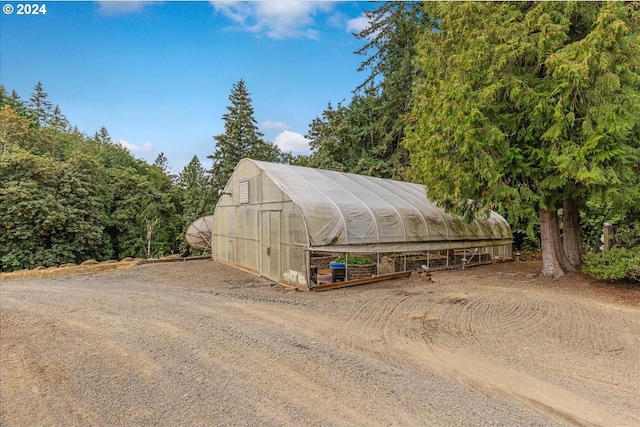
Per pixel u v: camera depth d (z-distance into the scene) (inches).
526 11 350.9
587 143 289.0
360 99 1009.5
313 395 142.1
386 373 162.7
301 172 502.6
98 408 132.6
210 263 611.2
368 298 323.6
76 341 207.3
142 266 570.3
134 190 1048.8
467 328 231.9
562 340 207.2
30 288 387.2
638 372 163.8
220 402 136.6
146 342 205.3
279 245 421.4
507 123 344.2
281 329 230.2
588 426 119.8
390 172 872.9
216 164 1117.7
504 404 134.7
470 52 328.5
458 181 370.3
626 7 289.7
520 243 738.2
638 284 336.8
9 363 175.3
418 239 464.1
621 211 409.4
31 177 732.0
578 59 281.7
